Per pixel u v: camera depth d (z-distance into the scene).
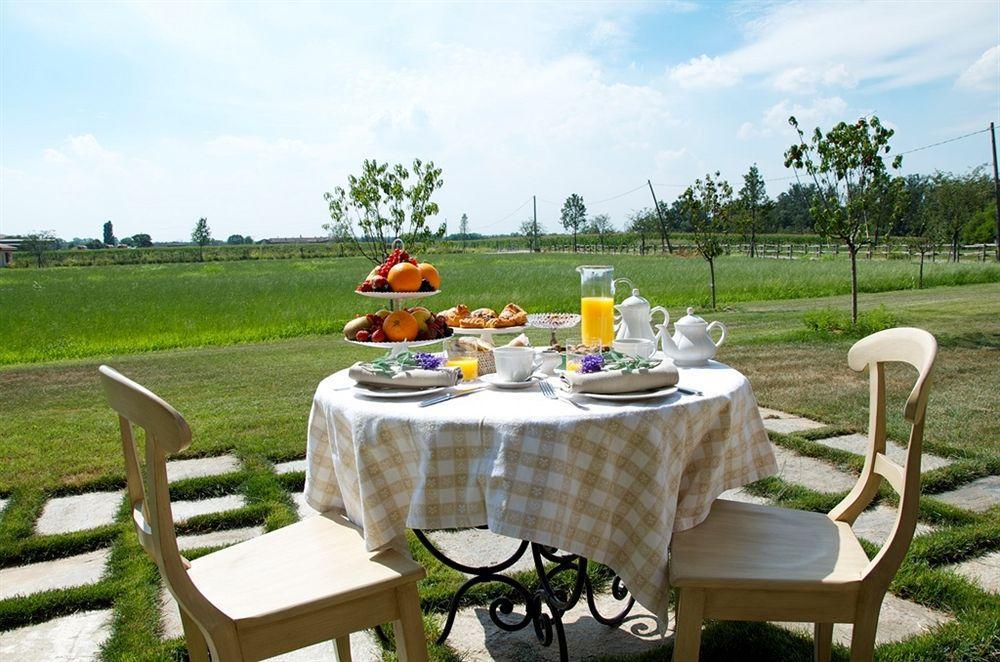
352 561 1.84
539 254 58.31
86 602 2.66
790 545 1.86
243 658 1.60
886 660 2.13
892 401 5.50
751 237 41.50
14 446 4.83
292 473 4.01
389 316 2.32
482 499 1.74
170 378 7.52
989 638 2.20
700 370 2.35
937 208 32.53
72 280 35.59
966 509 3.29
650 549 1.74
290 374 7.63
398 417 1.80
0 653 2.36
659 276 21.64
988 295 15.33
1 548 3.10
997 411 5.08
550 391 2.02
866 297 16.31
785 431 4.73
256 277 30.38
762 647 2.23
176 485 3.84
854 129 9.25
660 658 2.20
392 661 2.26
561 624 2.11
